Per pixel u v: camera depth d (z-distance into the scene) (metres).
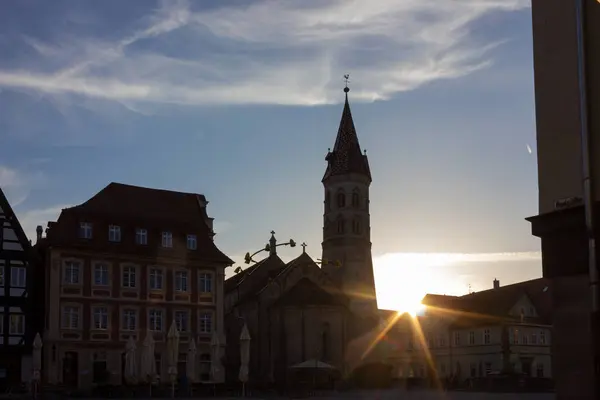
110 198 79.69
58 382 70.44
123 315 75.81
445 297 121.00
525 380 72.75
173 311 78.75
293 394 61.94
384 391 73.44
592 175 14.59
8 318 69.75
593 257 14.29
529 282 114.06
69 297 73.00
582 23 15.04
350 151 116.44
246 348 61.81
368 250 114.38
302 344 91.75
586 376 14.48
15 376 69.00
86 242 75.19
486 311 108.88
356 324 105.25
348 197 114.38
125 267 76.81
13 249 70.94
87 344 73.19
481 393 64.50
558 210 15.27
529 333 104.69
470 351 108.62
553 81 15.84
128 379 62.31
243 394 60.84
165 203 83.75
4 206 71.19
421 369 117.25
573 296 14.92
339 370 89.44
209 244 83.25
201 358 79.44
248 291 102.88
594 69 14.84
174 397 57.12
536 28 16.36
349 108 120.44
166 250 79.56
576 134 15.27
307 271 99.88
